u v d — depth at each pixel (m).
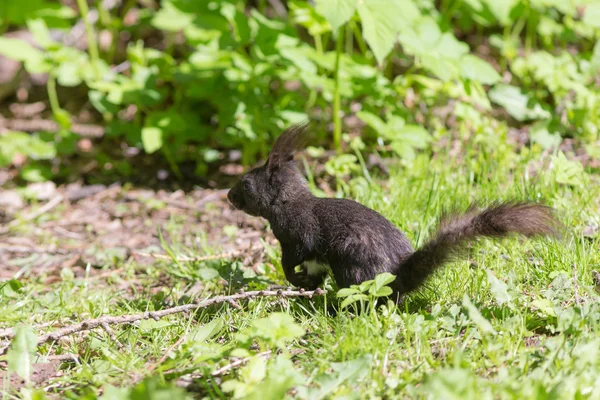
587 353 5.59
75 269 9.99
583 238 7.96
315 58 11.14
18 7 13.12
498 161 10.58
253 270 8.89
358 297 6.58
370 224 7.31
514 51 13.36
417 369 5.83
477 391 5.14
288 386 5.02
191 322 7.33
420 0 12.51
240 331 6.72
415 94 13.73
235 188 8.22
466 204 9.46
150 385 4.99
